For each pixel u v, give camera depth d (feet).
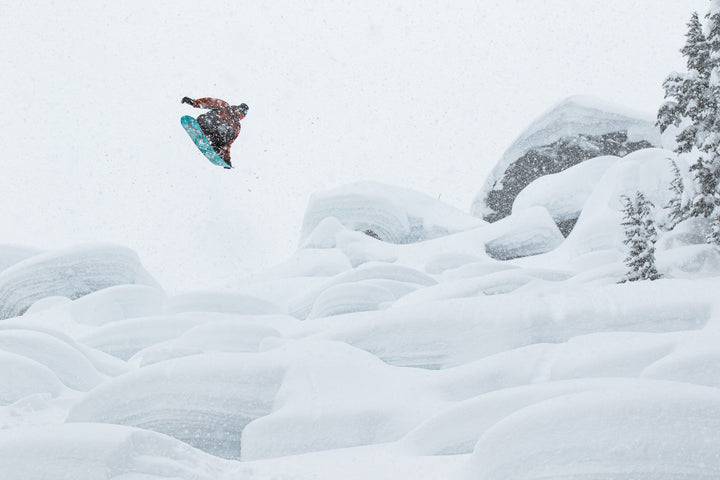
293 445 61.98
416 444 54.60
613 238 188.14
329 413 63.62
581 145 319.47
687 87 135.13
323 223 253.44
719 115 131.75
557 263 201.98
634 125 315.17
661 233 141.28
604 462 37.52
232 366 72.13
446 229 280.92
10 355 91.56
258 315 148.05
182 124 102.42
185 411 68.74
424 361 89.30
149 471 39.65
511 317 89.15
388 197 275.59
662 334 72.18
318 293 160.56
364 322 93.25
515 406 52.80
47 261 181.57
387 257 235.20
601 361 68.85
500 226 243.60
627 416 38.65
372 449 56.39
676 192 141.28
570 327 87.45
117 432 41.06
